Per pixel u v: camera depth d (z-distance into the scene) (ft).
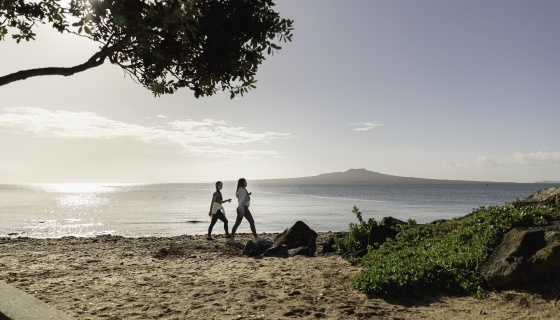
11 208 194.49
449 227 33.14
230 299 21.80
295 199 322.14
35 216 139.74
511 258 21.98
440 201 295.89
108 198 363.15
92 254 39.24
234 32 19.17
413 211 172.14
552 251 20.62
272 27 19.90
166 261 35.19
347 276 27.14
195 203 253.24
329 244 39.88
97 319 18.21
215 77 20.45
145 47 21.56
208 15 18.80
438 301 21.22
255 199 321.93
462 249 26.11
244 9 19.07
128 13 17.12
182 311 19.66
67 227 99.86
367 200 304.09
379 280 22.65
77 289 23.84
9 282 25.50
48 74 17.70
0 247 44.73
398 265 24.88
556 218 26.00
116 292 23.22
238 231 89.25
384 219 39.14
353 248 37.58
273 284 25.36
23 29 21.58
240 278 27.30
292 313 19.43
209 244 46.65
